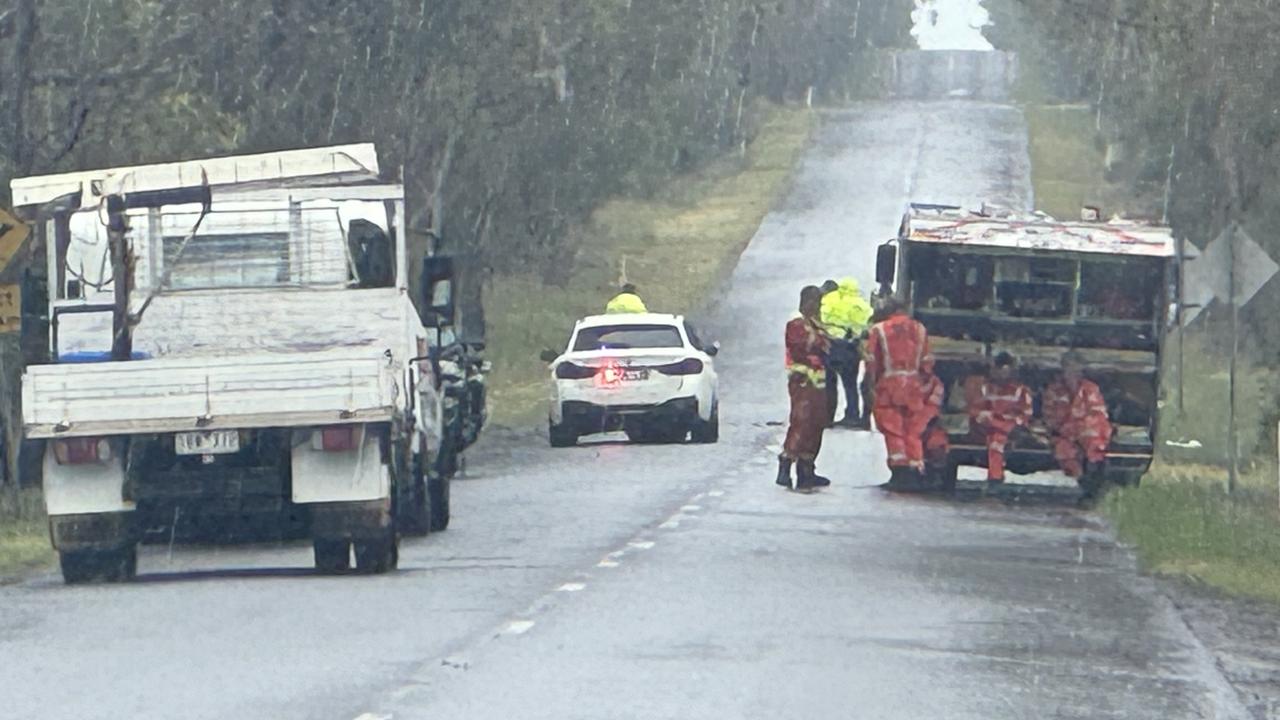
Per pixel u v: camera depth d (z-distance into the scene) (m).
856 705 36.47
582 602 48.91
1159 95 114.81
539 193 145.62
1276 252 136.75
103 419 54.34
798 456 81.81
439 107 113.81
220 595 51.09
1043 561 62.84
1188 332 175.88
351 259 62.28
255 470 55.00
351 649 41.59
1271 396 118.44
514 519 71.25
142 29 87.81
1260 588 58.09
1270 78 95.50
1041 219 84.31
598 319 110.12
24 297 64.75
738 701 36.22
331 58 102.06
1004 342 82.88
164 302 60.91
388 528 55.28
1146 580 59.25
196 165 62.34
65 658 40.78
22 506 77.19
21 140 82.94
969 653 43.22
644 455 100.56
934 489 84.25
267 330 60.91
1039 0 136.62
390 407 54.56
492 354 164.88
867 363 84.50
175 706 35.28
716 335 185.88
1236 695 39.72
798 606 49.12
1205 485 92.75
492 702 35.62
